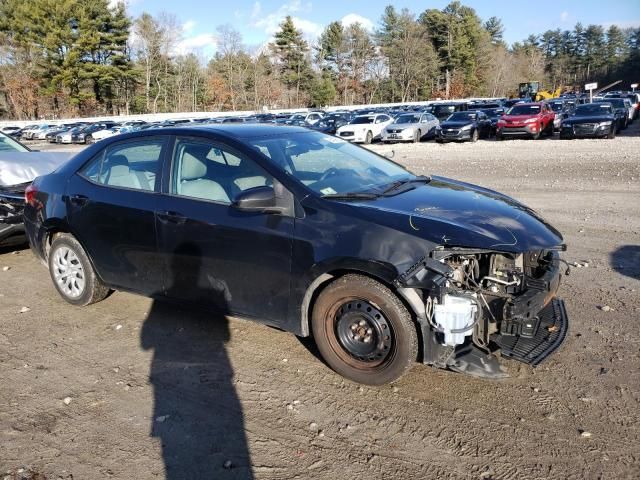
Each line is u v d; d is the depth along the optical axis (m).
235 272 3.87
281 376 3.71
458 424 3.13
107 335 4.42
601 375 3.58
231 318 4.68
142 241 4.32
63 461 2.90
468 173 13.75
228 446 3.00
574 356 3.85
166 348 4.17
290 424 3.18
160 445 3.02
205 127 4.41
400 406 3.32
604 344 4.01
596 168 13.48
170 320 4.67
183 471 2.80
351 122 28.61
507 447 2.92
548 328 3.61
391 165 4.79
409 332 3.31
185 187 4.16
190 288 4.15
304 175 3.86
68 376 3.79
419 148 22.75
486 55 100.00
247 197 3.56
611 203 9.13
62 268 5.04
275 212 3.66
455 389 3.50
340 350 3.60
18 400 3.50
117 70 73.56
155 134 4.46
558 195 10.06
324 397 3.45
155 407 3.39
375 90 94.94
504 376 3.23
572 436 2.98
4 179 6.63
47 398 3.52
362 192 3.85
